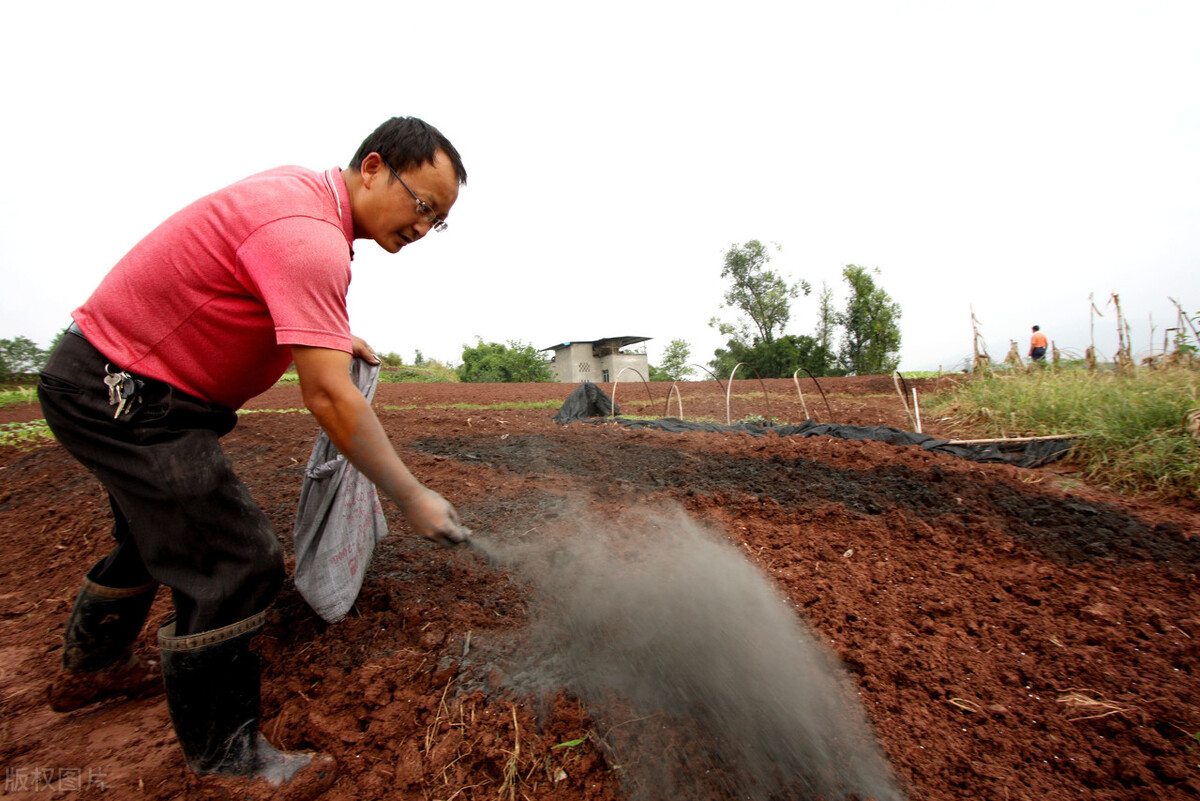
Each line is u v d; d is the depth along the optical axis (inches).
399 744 68.9
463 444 212.8
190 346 57.2
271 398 492.4
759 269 1523.1
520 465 177.0
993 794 62.4
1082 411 207.8
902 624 91.2
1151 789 63.1
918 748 68.2
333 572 81.9
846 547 116.9
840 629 88.9
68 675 73.7
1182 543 119.4
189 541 57.0
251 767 61.6
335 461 79.0
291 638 85.5
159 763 67.9
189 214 55.7
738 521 128.3
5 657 94.7
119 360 55.3
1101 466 172.9
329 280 53.3
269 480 163.0
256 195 55.1
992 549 116.7
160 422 56.6
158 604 103.4
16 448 239.5
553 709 70.9
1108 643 86.5
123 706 80.2
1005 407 240.5
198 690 58.1
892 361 1301.7
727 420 284.5
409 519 58.9
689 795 61.7
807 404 420.5
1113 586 102.7
